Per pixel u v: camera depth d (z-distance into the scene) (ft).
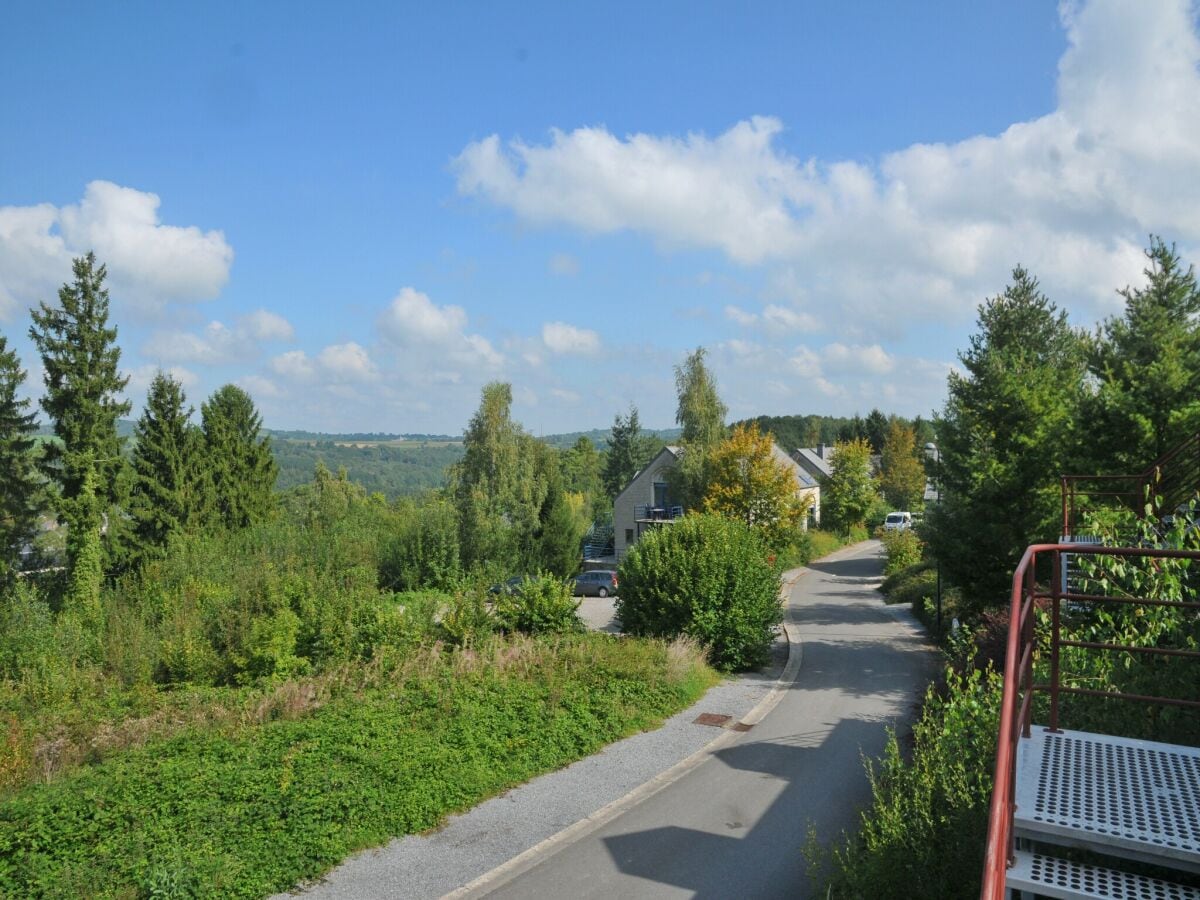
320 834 32.78
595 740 46.09
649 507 180.96
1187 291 64.69
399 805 35.76
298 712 48.24
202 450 161.99
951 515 74.79
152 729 46.57
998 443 72.79
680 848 33.24
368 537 140.67
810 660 71.87
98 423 134.00
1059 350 91.56
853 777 41.01
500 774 40.45
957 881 20.65
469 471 152.25
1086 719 20.18
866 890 22.33
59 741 43.96
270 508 182.60
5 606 75.82
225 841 31.73
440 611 88.99
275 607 72.08
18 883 28.37
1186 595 22.09
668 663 59.62
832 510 204.74
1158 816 11.47
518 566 145.18
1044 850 13.20
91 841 31.48
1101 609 24.17
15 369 141.28
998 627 48.21
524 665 57.21
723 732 49.49
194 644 65.41
